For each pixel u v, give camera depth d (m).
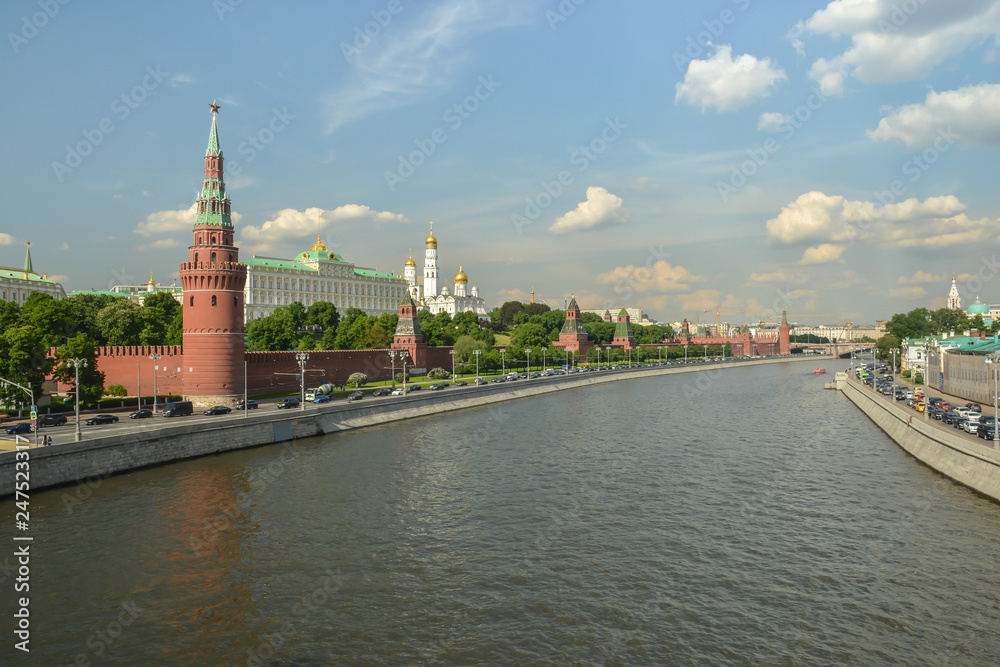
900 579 46.19
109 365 120.31
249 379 121.38
